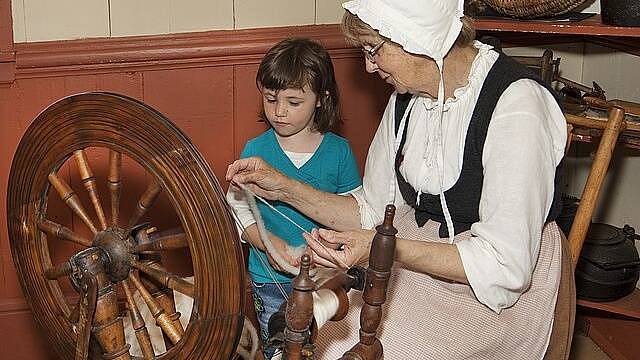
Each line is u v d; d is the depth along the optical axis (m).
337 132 2.52
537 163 1.53
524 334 1.61
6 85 2.29
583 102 2.32
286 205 1.98
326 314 1.28
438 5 1.50
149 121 1.25
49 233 1.47
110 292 1.33
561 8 2.17
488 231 1.54
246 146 2.06
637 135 2.21
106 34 2.31
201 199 1.23
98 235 1.37
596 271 2.38
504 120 1.55
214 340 1.29
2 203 2.39
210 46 2.35
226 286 1.25
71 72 2.31
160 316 1.37
